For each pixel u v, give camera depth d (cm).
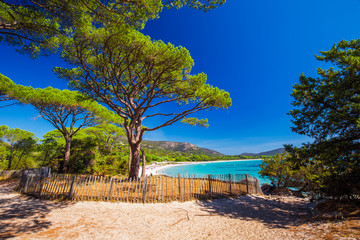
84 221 461
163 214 566
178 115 1099
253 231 399
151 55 822
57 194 702
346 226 310
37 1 496
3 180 1321
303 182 1115
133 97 1182
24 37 575
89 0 529
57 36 682
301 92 621
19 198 713
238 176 1047
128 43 795
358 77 499
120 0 508
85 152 1641
